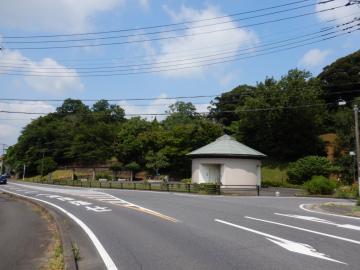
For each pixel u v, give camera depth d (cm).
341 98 7612
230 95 8519
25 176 9556
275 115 6356
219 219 1436
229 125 8306
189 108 8881
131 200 2409
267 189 4384
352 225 1301
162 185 4131
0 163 11800
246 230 1168
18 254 880
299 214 1645
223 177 4434
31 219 1606
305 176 5056
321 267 720
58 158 9169
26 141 9631
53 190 3984
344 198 3259
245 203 2208
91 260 820
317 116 6500
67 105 11662
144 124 7912
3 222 1505
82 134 8575
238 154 4431
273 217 1502
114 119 10712
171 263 765
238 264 748
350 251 862
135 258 816
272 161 6688
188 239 1026
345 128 5322
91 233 1162
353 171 4853
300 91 6306
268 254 833
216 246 926
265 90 6606
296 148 6600
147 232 1158
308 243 958
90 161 8406
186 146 6738
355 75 7488
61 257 820
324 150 6488
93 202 2316
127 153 7375
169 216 1543
